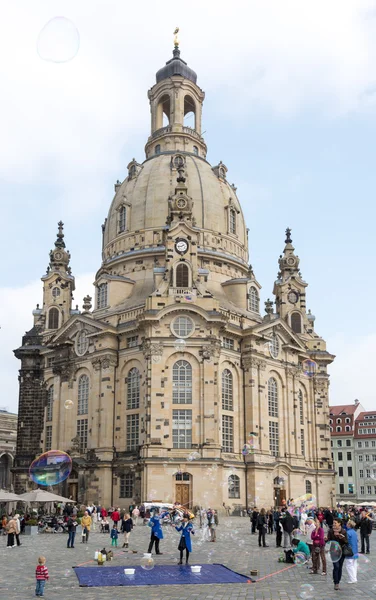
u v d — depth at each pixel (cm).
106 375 9512
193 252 9475
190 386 8850
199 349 8950
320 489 10800
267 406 9850
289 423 10325
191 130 12531
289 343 10644
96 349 9738
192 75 13138
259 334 9781
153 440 8544
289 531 4572
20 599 2548
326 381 11500
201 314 8981
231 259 11025
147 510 7700
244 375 9744
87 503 9125
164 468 8438
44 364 10956
